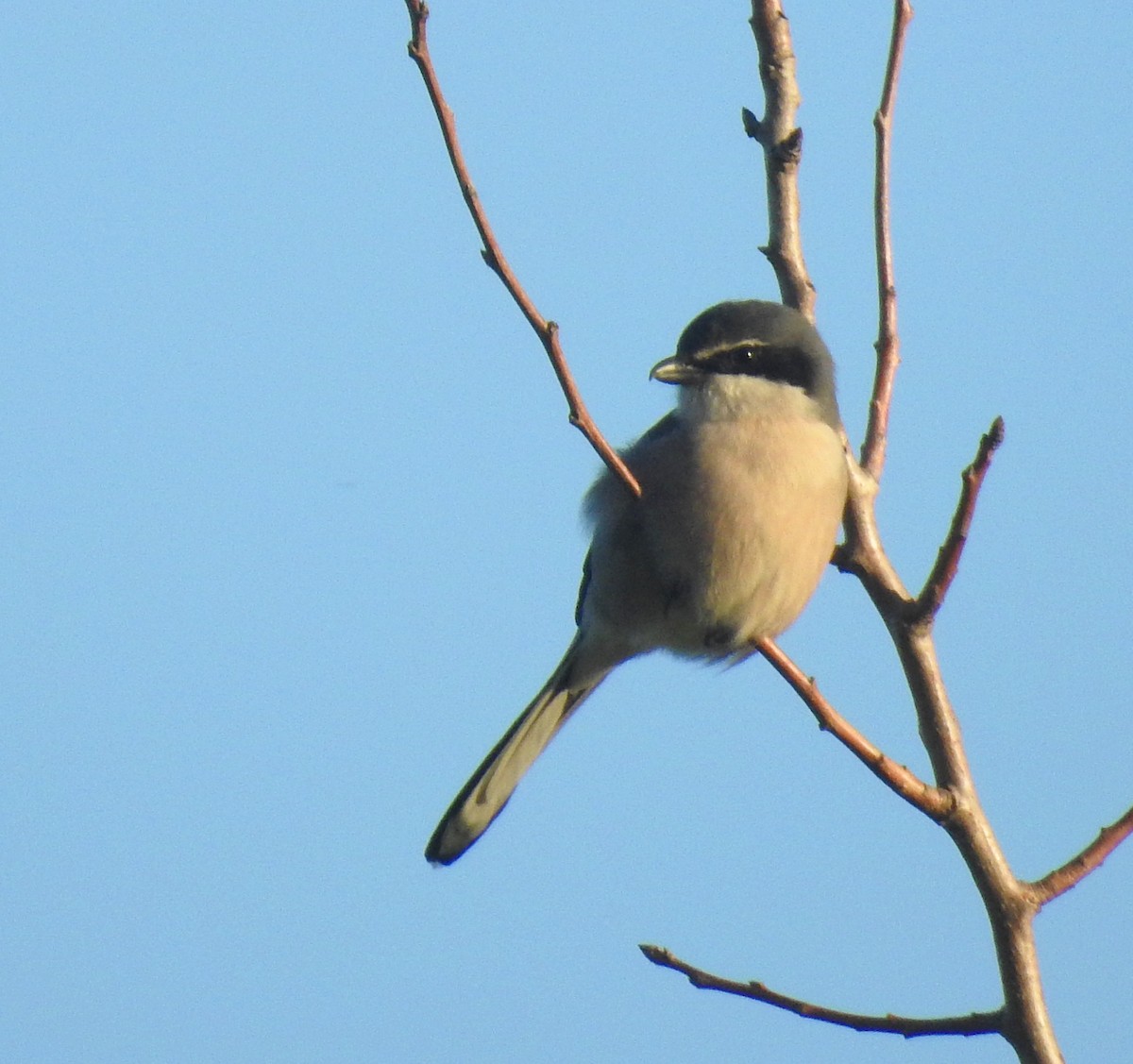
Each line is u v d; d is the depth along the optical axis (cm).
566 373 786
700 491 1065
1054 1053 707
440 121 743
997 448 742
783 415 1079
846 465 951
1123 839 737
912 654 785
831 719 763
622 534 1104
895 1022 729
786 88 1026
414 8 736
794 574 1088
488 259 764
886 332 933
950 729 770
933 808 746
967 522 757
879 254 934
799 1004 739
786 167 1045
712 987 752
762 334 1097
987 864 737
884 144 923
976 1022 723
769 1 1022
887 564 865
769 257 1098
